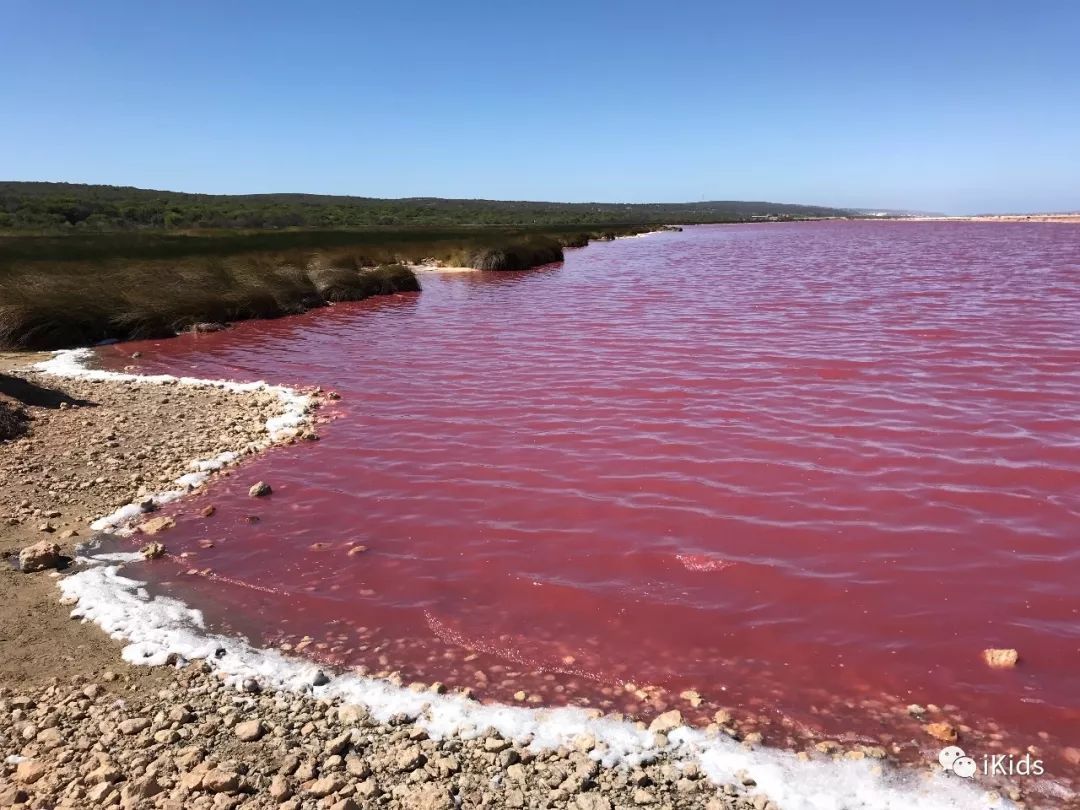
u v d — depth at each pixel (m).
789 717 4.32
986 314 18.19
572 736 4.16
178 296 20.86
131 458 9.02
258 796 3.63
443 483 8.15
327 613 5.59
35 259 28.91
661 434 9.55
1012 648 4.92
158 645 5.12
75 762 3.89
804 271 32.59
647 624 5.36
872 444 8.88
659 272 34.06
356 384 12.91
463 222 103.88
